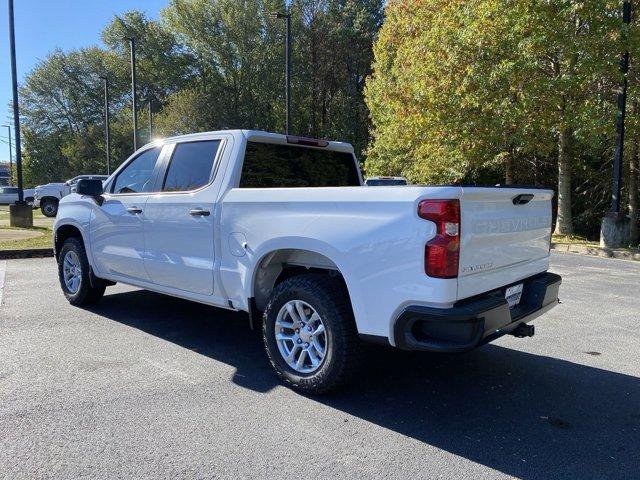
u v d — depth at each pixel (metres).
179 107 40.50
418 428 3.39
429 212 3.17
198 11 41.72
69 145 55.91
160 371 4.30
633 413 3.68
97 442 3.11
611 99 16.14
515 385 4.17
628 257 12.42
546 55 15.02
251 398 3.80
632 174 18.45
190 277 4.69
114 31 48.12
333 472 2.85
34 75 57.69
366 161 27.64
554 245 14.62
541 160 21.64
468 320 3.14
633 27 13.32
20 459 2.91
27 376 4.11
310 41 40.19
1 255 10.41
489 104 14.92
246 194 4.20
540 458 3.04
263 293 4.31
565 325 5.96
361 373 4.40
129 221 5.32
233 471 2.84
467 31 14.62
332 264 3.89
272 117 43.47
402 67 19.88
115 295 7.07
